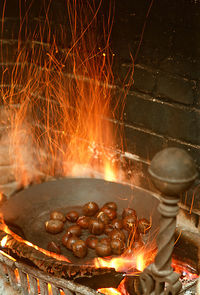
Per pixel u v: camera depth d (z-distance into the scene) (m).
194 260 1.11
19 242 1.06
